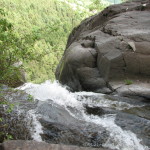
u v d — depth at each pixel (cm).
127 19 890
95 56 768
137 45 692
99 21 1109
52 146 259
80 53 782
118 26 835
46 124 394
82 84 743
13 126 381
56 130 385
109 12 1062
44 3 5900
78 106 512
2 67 367
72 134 381
